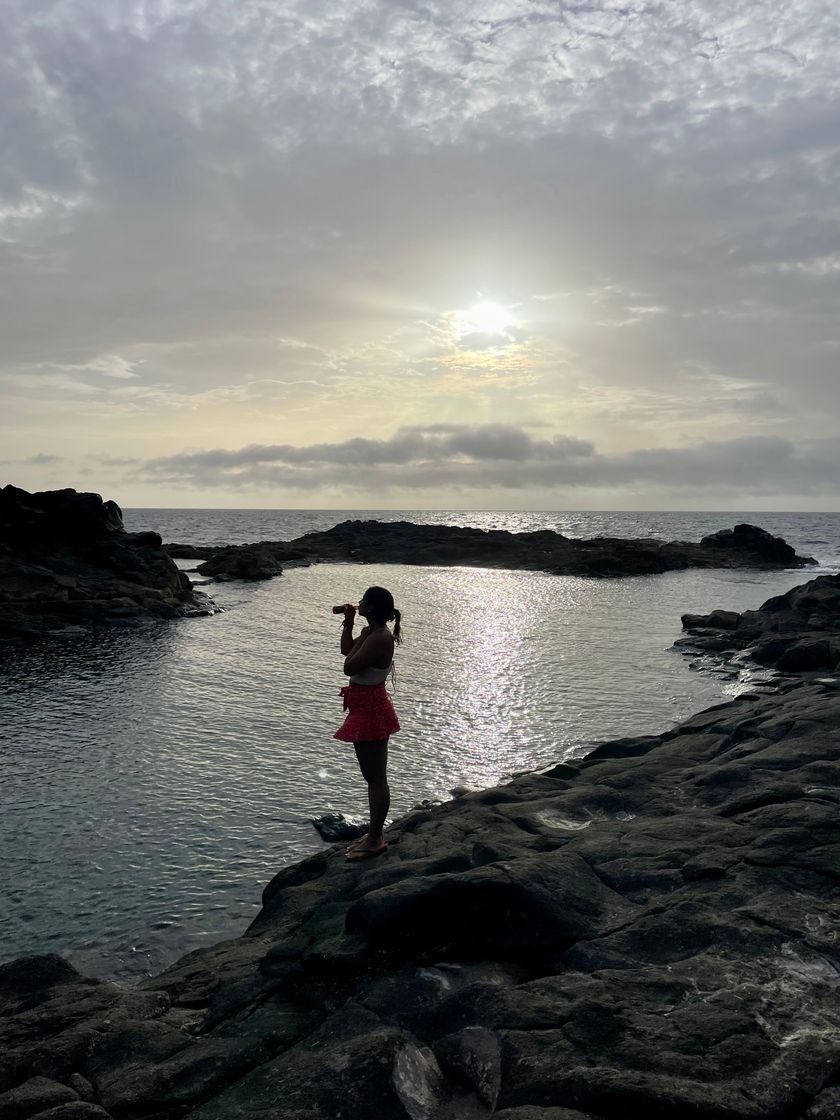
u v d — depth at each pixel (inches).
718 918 197.8
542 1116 131.2
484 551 2564.0
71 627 1070.4
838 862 222.8
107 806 414.0
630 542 2593.5
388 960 200.5
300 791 436.8
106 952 276.5
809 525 6737.2
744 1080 138.1
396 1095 145.5
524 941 196.4
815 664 739.4
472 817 305.6
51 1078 175.3
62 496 1360.7
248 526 6161.4
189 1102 159.5
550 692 678.5
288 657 861.8
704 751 389.4
